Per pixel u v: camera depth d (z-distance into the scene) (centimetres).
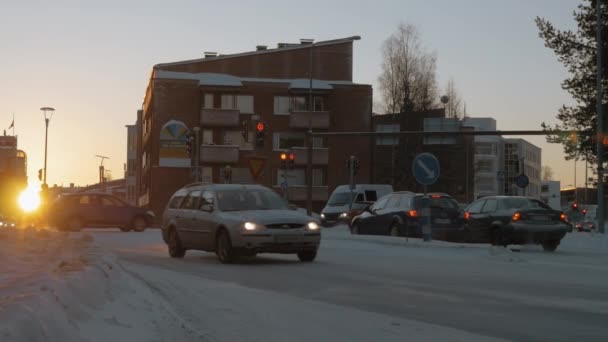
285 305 980
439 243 2183
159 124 6769
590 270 1495
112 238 2670
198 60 7175
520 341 746
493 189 12812
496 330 806
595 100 4109
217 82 6831
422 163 2272
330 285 1224
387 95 7106
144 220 3466
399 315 909
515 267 1556
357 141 7075
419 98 7012
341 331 789
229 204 1731
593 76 4144
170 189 6669
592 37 4175
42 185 5284
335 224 4250
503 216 2234
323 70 7394
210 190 1792
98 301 762
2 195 5128
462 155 8538
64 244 1564
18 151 5281
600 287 1196
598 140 3127
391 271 1466
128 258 1797
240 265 1616
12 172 5209
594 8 4169
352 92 7106
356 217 2866
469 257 1838
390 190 4331
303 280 1301
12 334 439
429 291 1144
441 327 822
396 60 7069
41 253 1325
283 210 1716
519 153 13775
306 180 7031
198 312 893
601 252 2152
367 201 4112
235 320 845
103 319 693
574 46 4238
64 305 627
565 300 1042
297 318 871
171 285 1166
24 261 1159
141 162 9131
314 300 1038
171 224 1856
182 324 764
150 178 6756
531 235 2166
